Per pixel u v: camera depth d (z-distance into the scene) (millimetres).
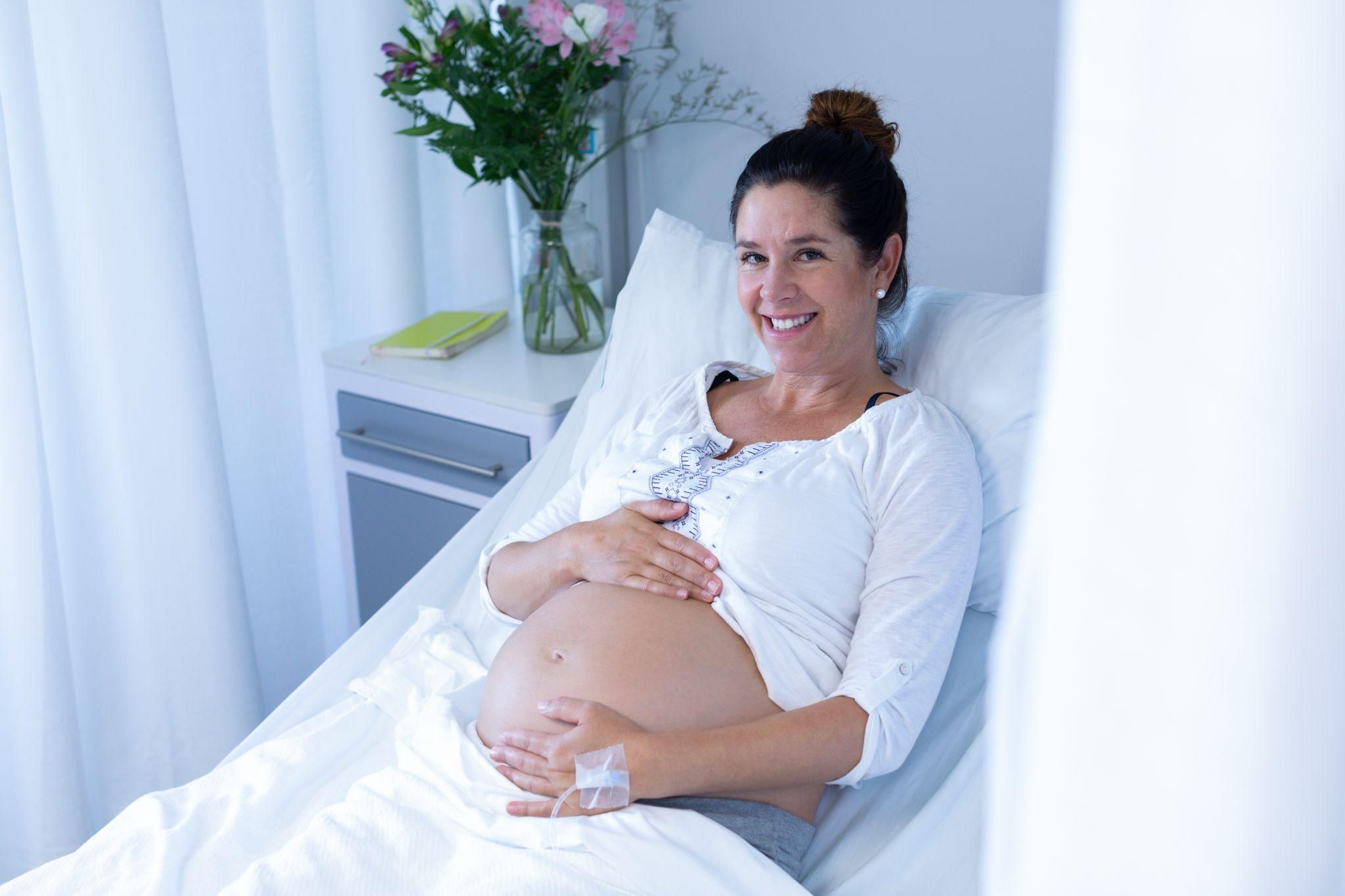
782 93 2029
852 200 1238
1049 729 463
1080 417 436
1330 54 360
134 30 1694
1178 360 405
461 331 2121
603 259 2150
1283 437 388
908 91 1886
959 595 1154
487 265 2426
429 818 1081
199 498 1882
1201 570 411
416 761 1163
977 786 1103
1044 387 466
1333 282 374
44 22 1688
